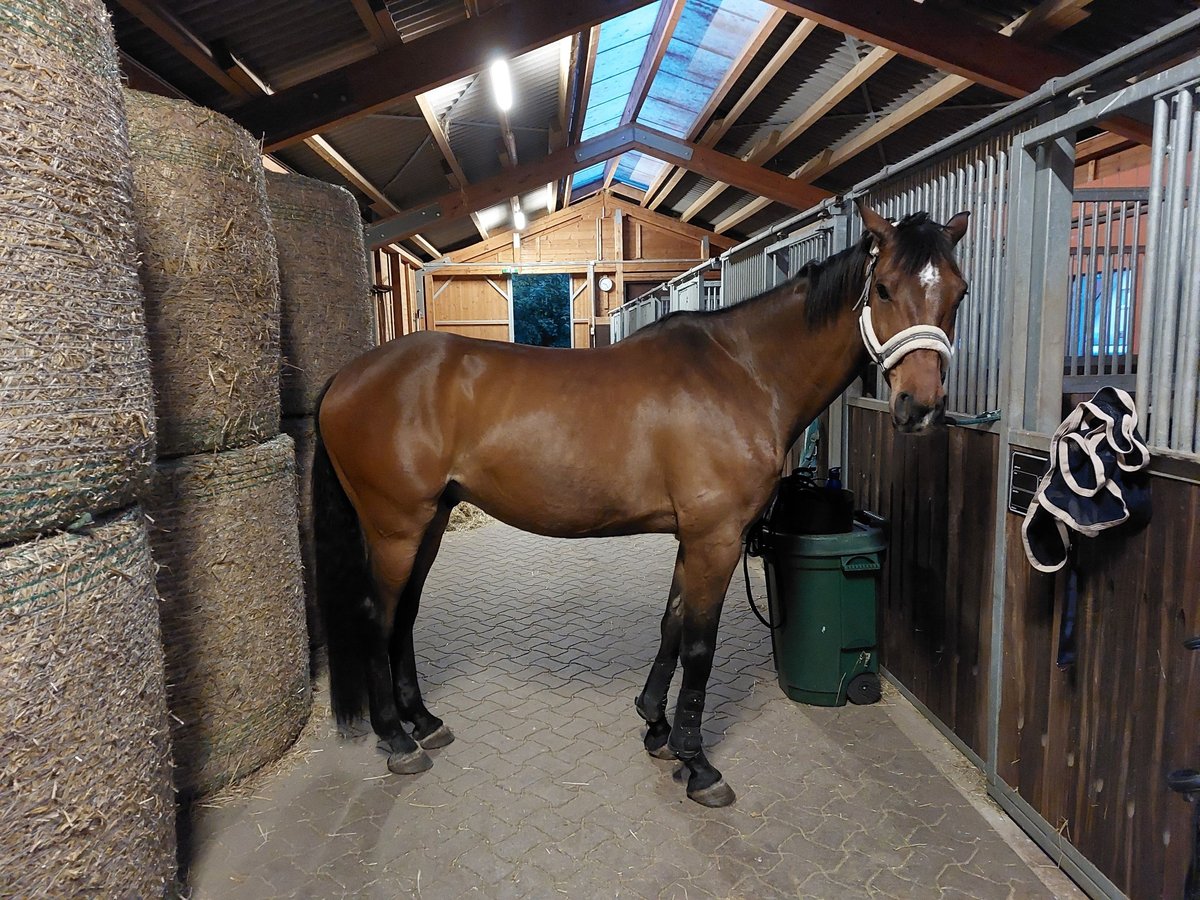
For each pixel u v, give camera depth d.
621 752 2.03
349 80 3.84
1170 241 1.21
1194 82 1.13
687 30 5.49
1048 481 1.38
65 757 0.98
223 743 1.85
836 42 5.11
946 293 1.50
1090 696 1.45
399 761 1.93
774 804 1.77
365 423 1.80
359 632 1.93
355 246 3.06
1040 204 1.60
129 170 1.15
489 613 3.23
